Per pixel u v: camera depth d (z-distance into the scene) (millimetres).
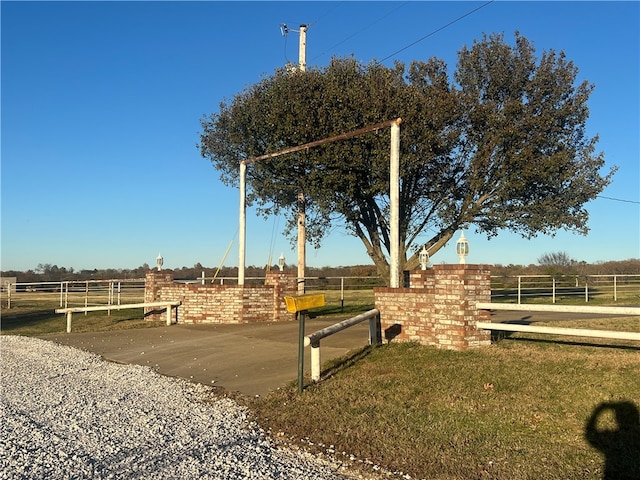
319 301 8266
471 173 19328
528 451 5297
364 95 17281
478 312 9273
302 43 21562
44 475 5188
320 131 17422
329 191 17734
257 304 17188
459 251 9523
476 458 5250
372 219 20156
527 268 38219
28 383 9797
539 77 19078
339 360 9609
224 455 5695
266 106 19156
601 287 25500
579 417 5910
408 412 6664
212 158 22172
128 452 5836
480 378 7512
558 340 9680
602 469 4812
